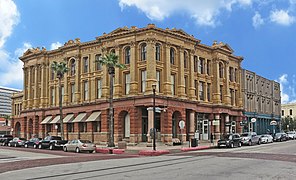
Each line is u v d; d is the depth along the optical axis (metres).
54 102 58.22
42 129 59.41
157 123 45.25
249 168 17.86
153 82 43.97
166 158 26.20
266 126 74.62
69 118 53.84
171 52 47.91
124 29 47.84
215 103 55.53
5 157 30.44
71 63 55.91
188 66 50.03
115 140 46.44
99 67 51.88
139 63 45.84
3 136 61.75
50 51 59.25
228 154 29.05
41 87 60.50
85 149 36.88
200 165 19.66
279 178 14.22
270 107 77.25
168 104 44.94
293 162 21.38
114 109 47.22
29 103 63.09
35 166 21.34
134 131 44.53
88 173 16.88
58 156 31.38
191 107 49.19
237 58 62.09
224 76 58.09
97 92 51.66
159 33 45.69
